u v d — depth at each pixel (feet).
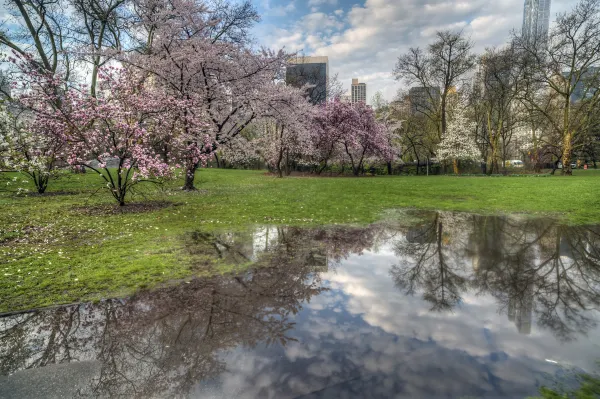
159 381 8.34
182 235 23.54
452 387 7.82
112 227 25.84
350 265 17.37
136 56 47.37
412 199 43.16
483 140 127.34
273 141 94.53
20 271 15.98
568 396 7.46
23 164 35.04
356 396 7.55
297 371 8.57
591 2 80.64
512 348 9.55
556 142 107.24
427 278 15.47
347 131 98.12
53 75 33.73
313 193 49.67
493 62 98.58
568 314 11.73
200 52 45.96
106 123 31.63
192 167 49.44
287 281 15.07
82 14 72.08
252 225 26.99
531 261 17.89
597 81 88.43
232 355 9.38
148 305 12.60
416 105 125.29
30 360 9.33
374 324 11.07
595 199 40.37
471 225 27.37
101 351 9.72
